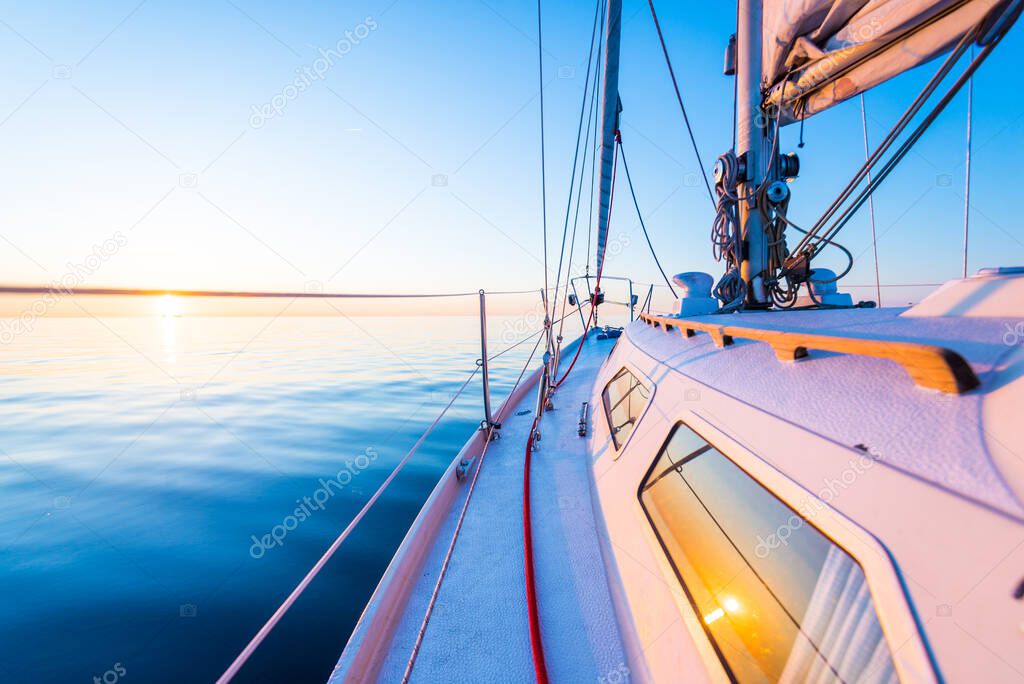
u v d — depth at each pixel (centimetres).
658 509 189
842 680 82
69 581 536
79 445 1175
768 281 361
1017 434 75
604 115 406
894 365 115
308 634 423
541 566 243
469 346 4256
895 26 237
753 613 113
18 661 410
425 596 233
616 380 391
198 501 771
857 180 272
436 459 984
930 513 78
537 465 381
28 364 3155
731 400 159
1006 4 193
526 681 180
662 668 141
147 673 390
